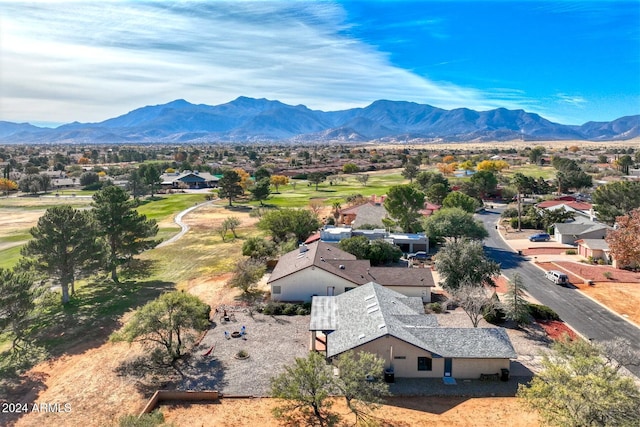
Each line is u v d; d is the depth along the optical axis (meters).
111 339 36.44
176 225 97.81
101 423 28.02
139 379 33.28
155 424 25.30
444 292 52.75
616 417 21.58
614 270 60.28
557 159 189.62
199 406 29.95
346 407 29.66
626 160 183.75
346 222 93.12
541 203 104.38
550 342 38.81
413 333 34.72
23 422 28.17
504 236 83.88
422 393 31.28
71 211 49.09
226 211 114.81
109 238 57.41
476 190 121.50
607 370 24.30
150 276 60.09
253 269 51.69
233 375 33.78
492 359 32.94
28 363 35.69
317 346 38.06
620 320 43.56
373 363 28.47
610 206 82.62
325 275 48.66
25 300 37.31
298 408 29.31
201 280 57.75
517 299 41.88
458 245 49.44
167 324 35.28
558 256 68.69
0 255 71.06
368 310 37.72
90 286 55.66
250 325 42.94
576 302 48.50
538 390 23.98
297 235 75.12
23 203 133.12
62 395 31.20
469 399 30.62
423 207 79.94
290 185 172.38
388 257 62.41
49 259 46.97
